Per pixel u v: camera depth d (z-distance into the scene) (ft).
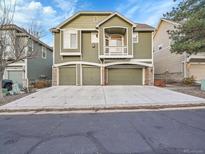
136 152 14.65
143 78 75.72
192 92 51.67
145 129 20.58
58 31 75.15
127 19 71.31
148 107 33.83
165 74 92.53
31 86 70.28
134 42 75.56
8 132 20.17
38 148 15.66
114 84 75.31
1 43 43.60
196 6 59.36
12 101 41.01
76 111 31.96
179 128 20.81
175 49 59.93
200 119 25.02
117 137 18.10
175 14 64.95
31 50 61.82
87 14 75.72
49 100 41.60
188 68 76.02
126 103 36.96
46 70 93.50
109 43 77.41
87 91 56.13
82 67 74.79
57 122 24.34
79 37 73.72
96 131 20.07
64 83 74.95
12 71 74.08
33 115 29.35
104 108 33.47
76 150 15.16
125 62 73.36
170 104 35.42
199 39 55.93
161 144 16.15
